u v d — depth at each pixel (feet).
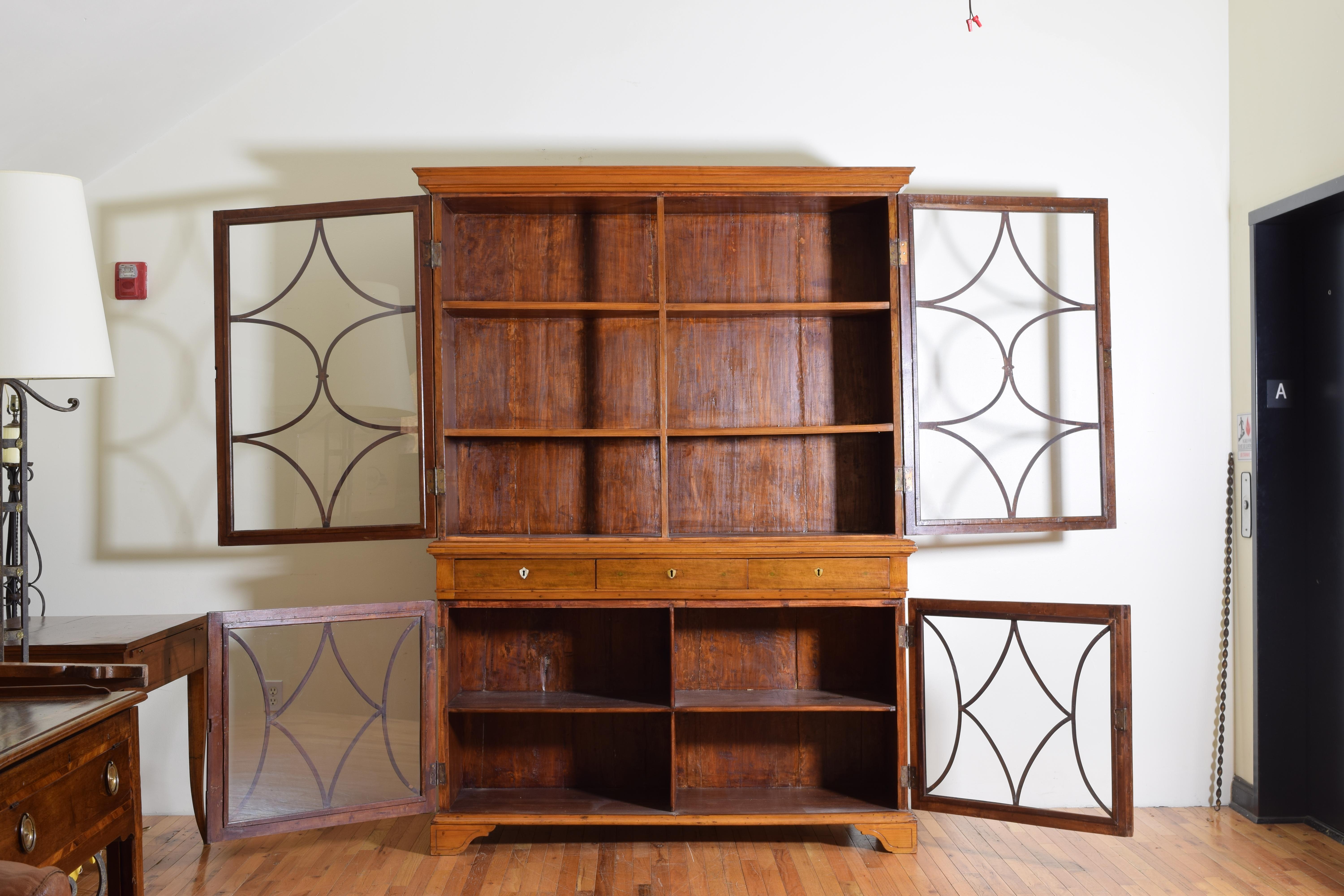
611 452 9.85
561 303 9.09
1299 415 9.86
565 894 8.10
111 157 10.02
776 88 10.38
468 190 8.98
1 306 6.53
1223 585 10.36
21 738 4.42
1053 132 10.41
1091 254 9.50
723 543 8.85
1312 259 9.68
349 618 8.84
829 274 9.98
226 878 8.46
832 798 9.39
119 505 10.19
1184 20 10.44
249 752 8.70
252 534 9.03
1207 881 8.35
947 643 9.34
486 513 9.82
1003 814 8.89
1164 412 10.39
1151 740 10.38
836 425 9.81
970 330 9.46
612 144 10.34
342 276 9.25
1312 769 9.75
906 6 10.42
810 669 9.82
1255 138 10.00
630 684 9.77
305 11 9.77
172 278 10.19
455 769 9.29
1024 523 9.21
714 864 8.75
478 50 10.32
